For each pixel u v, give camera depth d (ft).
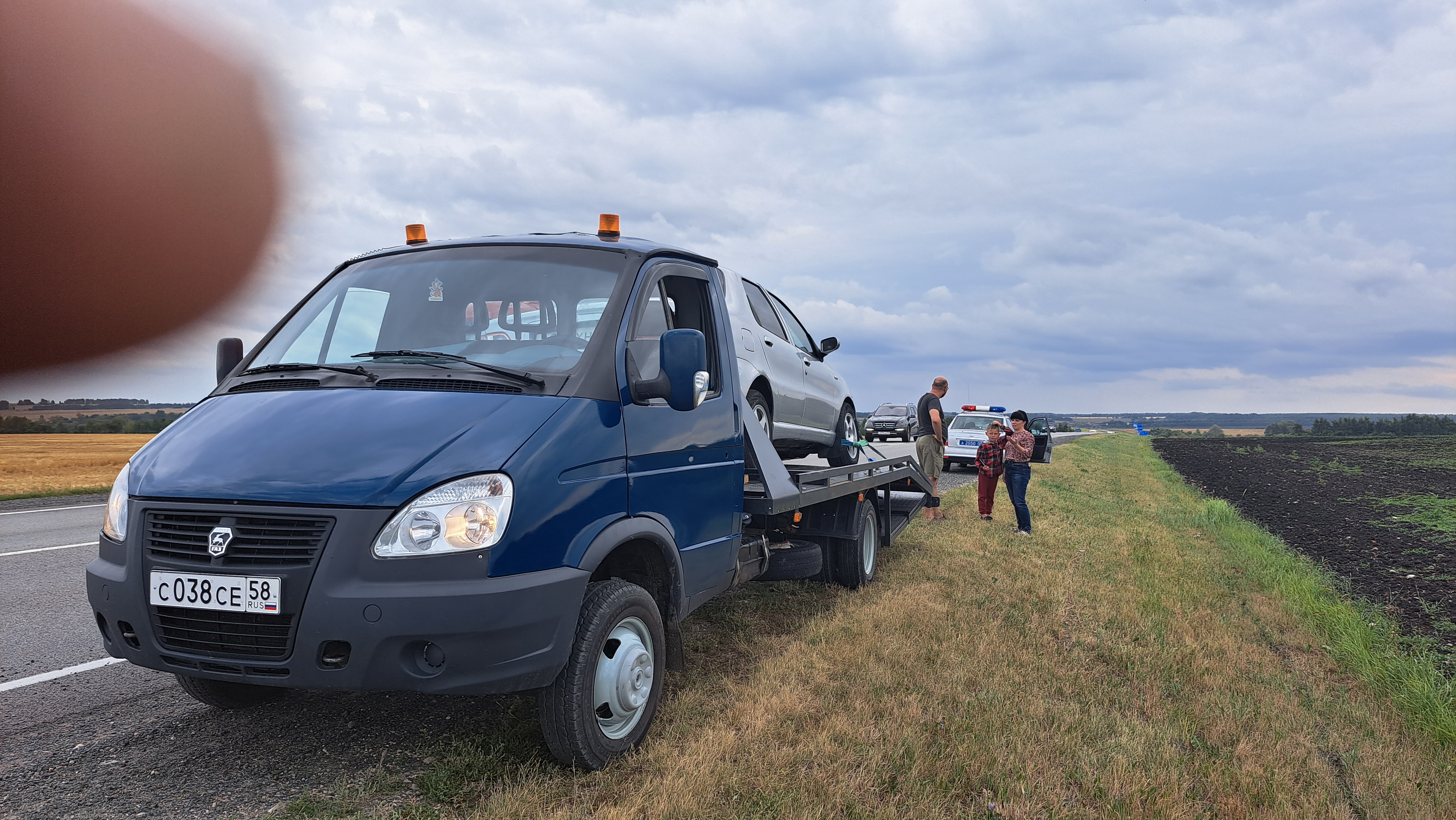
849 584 21.81
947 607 20.30
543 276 12.60
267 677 9.11
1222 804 11.32
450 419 10.11
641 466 11.71
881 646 16.55
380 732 11.80
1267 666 17.95
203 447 10.10
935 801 10.47
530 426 10.19
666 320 13.76
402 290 12.89
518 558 9.47
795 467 21.22
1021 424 33.50
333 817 9.35
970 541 30.94
